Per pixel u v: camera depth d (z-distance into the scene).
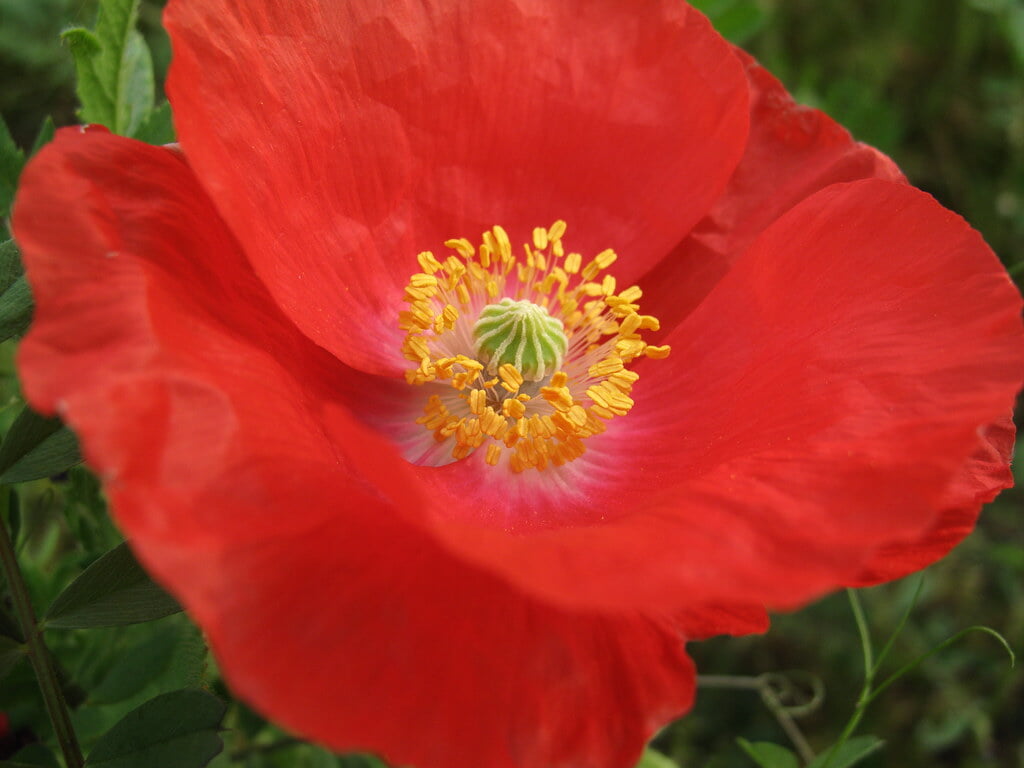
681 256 0.08
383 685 0.05
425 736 0.05
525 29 0.08
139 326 0.05
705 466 0.07
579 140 0.08
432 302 0.08
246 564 0.05
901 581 0.13
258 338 0.06
